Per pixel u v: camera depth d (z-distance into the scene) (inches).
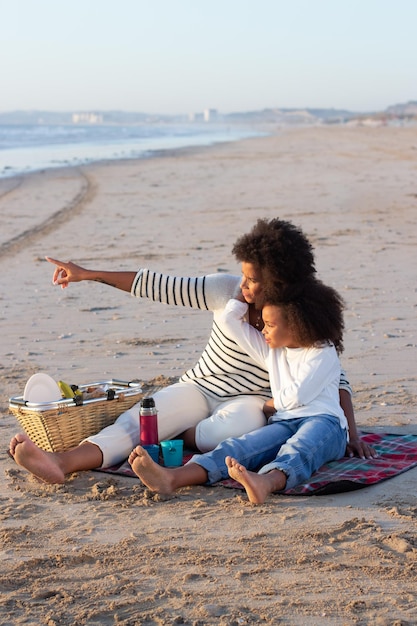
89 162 1421.0
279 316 174.4
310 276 175.8
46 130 4808.1
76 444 183.3
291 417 176.6
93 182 994.7
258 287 175.3
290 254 170.7
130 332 305.7
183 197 796.0
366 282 381.7
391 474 170.2
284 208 679.1
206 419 185.0
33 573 130.8
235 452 169.0
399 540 138.8
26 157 1643.7
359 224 576.7
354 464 176.4
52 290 385.7
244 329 183.8
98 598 122.7
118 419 183.8
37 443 184.4
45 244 526.0
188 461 181.5
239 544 140.4
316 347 176.4
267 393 189.3
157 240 529.0
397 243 492.7
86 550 139.0
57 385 186.9
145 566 132.7
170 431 186.2
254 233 174.4
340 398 183.8
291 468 161.6
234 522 149.9
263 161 1344.7
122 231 575.2
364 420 207.8
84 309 345.4
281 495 162.6
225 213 660.1
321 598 121.6
